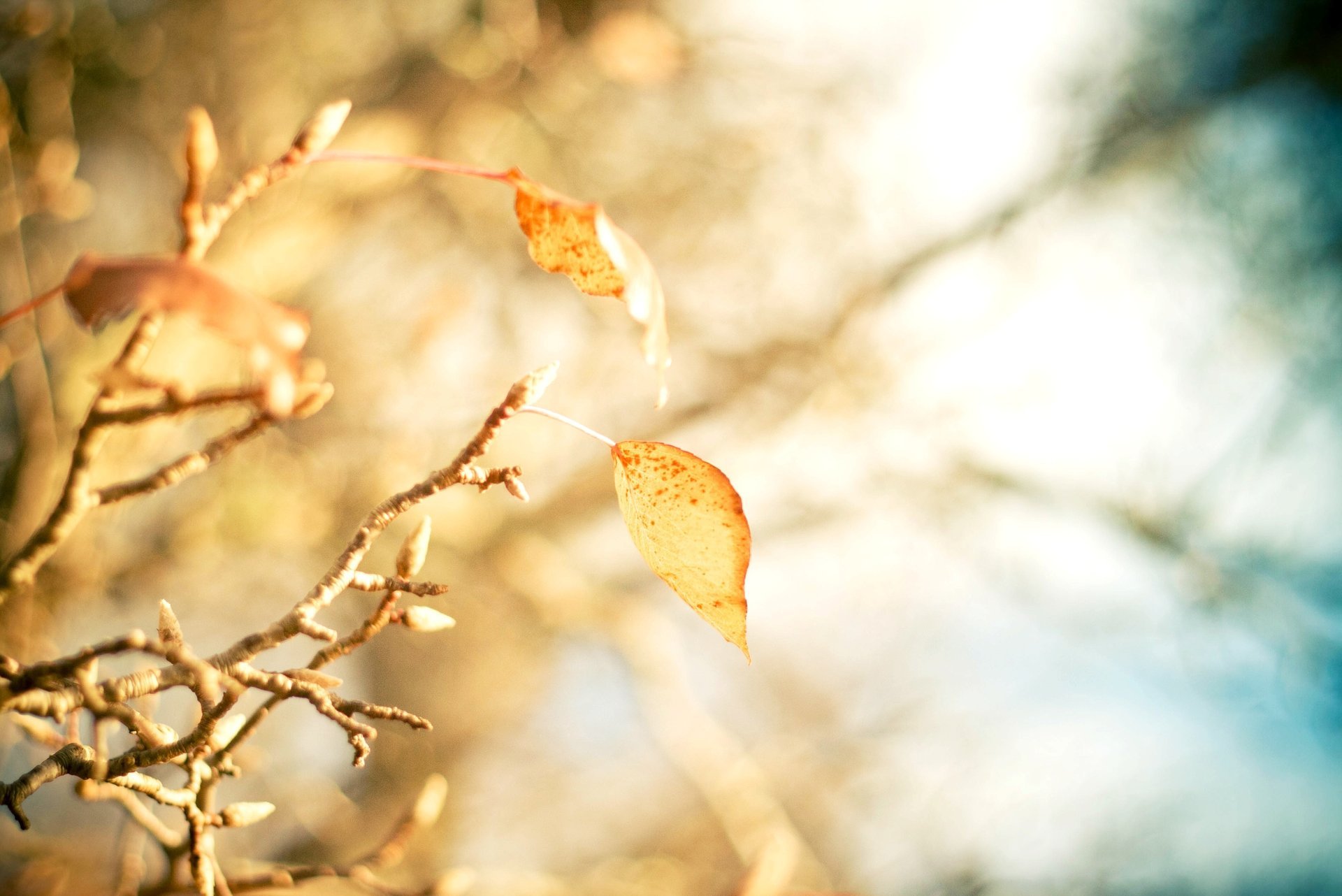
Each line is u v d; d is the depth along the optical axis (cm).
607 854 281
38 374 118
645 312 58
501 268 247
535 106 243
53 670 53
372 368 223
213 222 52
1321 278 320
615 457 59
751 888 76
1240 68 318
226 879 73
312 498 212
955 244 309
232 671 56
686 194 275
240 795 188
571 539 331
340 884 91
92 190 158
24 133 121
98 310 49
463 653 287
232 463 189
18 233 111
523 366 247
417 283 234
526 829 280
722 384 296
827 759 328
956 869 303
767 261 287
